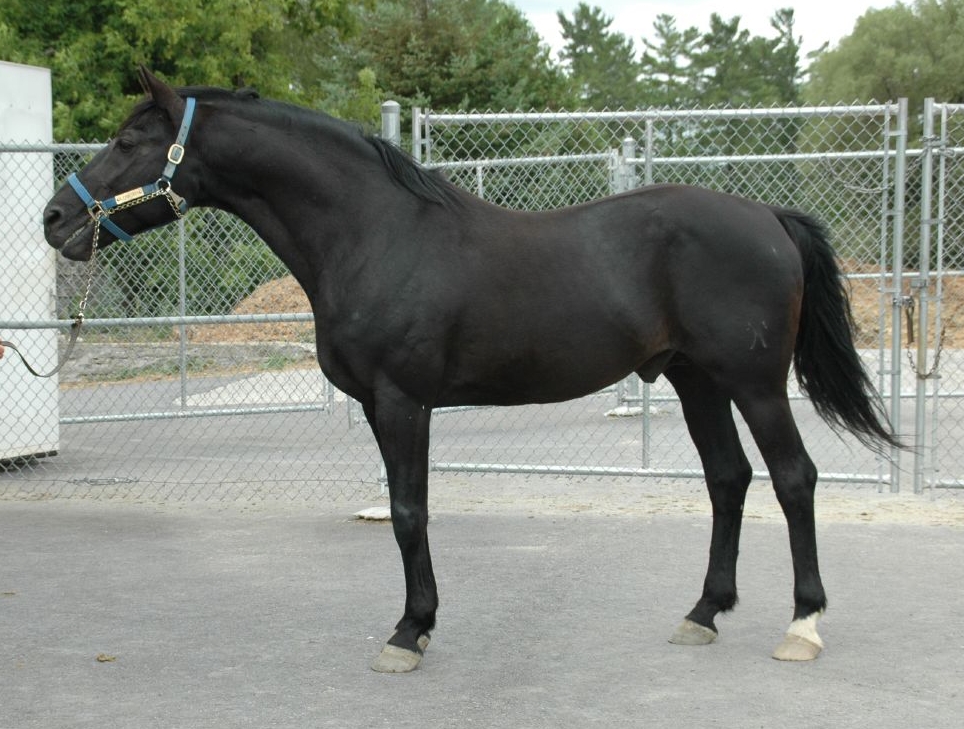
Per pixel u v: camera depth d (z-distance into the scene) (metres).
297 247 4.47
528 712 3.90
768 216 4.49
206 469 9.15
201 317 7.92
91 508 7.64
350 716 3.89
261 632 4.88
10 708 4.00
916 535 6.47
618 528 6.83
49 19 19.14
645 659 4.47
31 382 9.00
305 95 22.88
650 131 8.27
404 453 4.32
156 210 4.45
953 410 11.60
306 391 13.84
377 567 5.98
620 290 4.36
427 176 4.43
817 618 4.48
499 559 6.10
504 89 25.27
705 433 4.75
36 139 8.80
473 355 4.34
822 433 10.53
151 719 3.88
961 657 4.43
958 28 30.50
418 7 26.38
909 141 29.25
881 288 7.62
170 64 19.61
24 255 8.77
